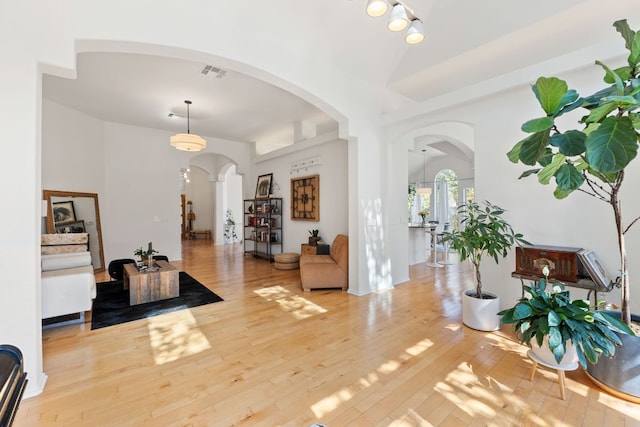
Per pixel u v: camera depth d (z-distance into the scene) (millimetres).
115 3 2283
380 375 2146
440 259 7117
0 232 1855
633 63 1620
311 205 5871
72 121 5191
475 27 3295
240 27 2920
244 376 2146
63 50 2070
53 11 2049
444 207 10000
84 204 5410
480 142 3293
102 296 4129
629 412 1731
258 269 5949
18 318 1905
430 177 10242
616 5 2613
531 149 1683
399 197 4949
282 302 3830
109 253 5961
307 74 3527
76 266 3658
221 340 2734
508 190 3090
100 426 1666
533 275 2613
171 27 2518
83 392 1970
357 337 2771
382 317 3275
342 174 5211
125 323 3154
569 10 2689
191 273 5582
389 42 3787
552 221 2824
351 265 4258
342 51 3656
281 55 3264
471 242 2719
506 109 3088
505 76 2992
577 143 1518
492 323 2877
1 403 833
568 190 1702
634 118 1537
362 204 4168
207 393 1954
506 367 2238
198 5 2645
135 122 6062
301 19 3115
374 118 4328
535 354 2047
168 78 4070
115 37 2277
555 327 1768
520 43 3223
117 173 6082
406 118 3994
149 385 2045
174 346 2621
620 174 1864
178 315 3383
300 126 6043
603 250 2559
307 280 4316
